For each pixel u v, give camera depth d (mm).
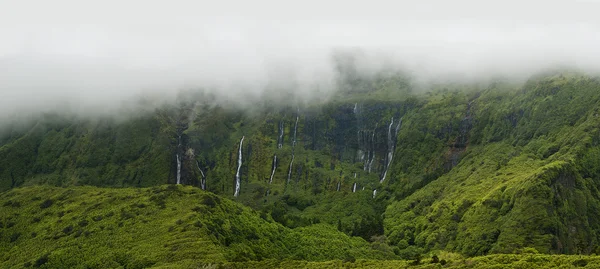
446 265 170500
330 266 180375
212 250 189250
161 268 175625
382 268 175000
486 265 160750
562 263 153625
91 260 199500
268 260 191875
